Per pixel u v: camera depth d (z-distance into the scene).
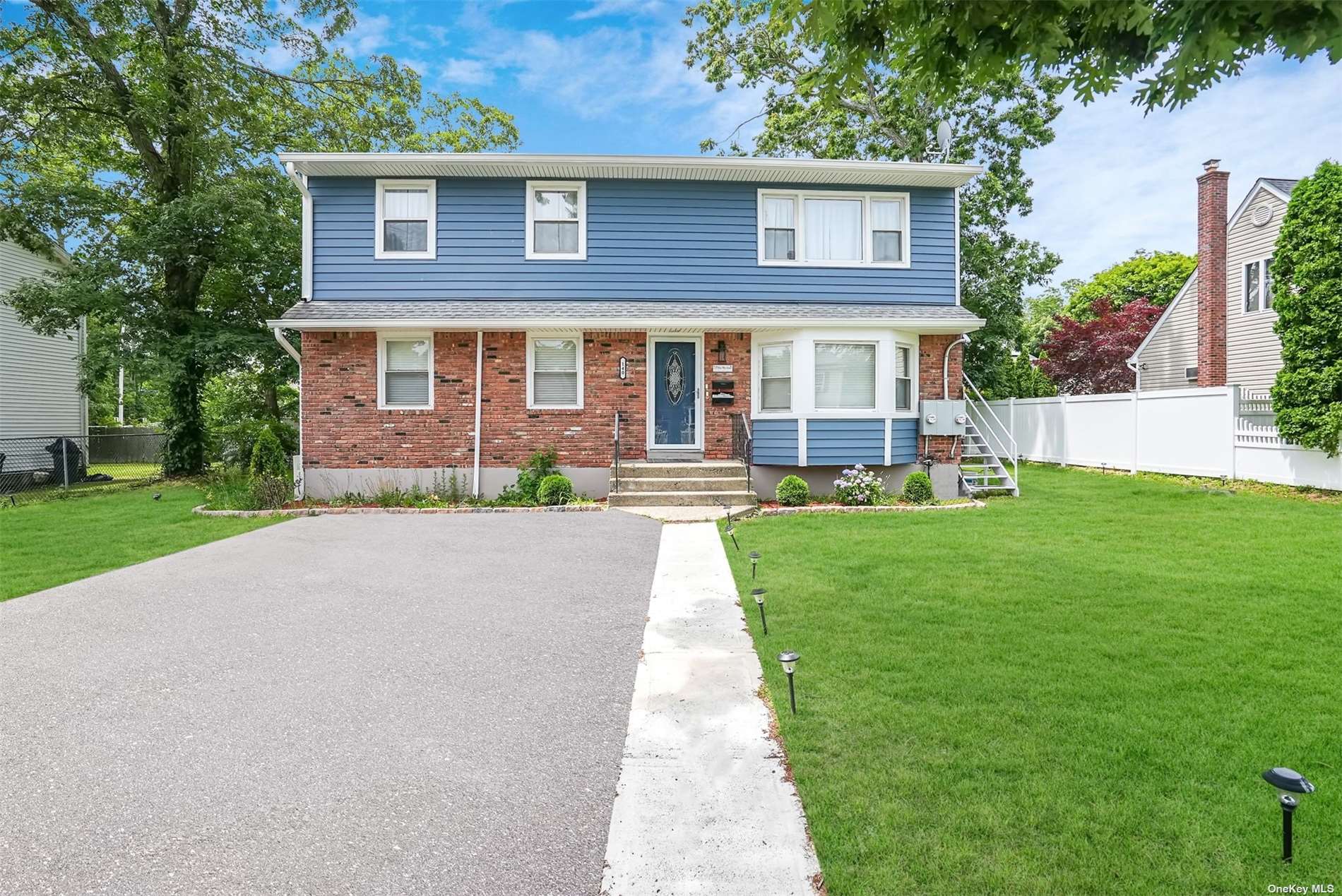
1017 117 19.28
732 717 3.76
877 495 11.18
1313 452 11.40
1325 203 11.20
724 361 12.32
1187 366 21.38
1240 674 4.13
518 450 12.23
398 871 2.53
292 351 11.97
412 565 7.33
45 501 12.57
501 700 4.03
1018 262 19.95
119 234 16.16
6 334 16.84
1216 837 2.59
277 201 16.08
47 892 2.43
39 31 14.55
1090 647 4.61
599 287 12.71
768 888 2.39
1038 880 2.37
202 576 6.86
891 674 4.18
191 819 2.87
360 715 3.84
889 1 3.31
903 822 2.72
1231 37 2.74
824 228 13.02
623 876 2.48
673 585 6.46
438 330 12.07
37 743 3.52
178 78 15.48
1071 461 17.11
